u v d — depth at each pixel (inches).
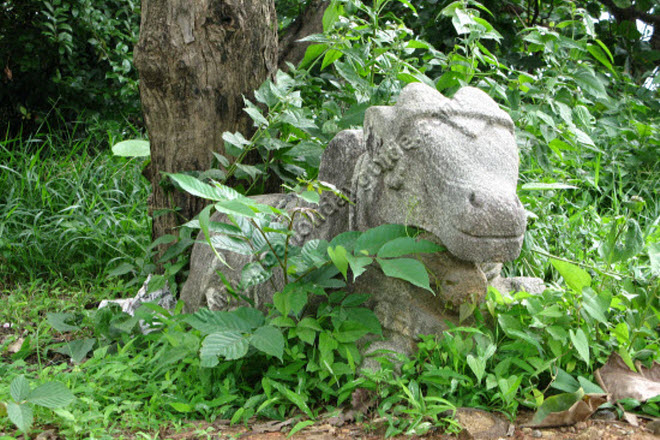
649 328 111.3
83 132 310.0
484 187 95.0
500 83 197.5
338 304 110.0
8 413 89.5
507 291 120.9
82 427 95.4
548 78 178.5
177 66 150.3
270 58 161.8
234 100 155.9
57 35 277.6
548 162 165.9
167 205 159.9
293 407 104.6
